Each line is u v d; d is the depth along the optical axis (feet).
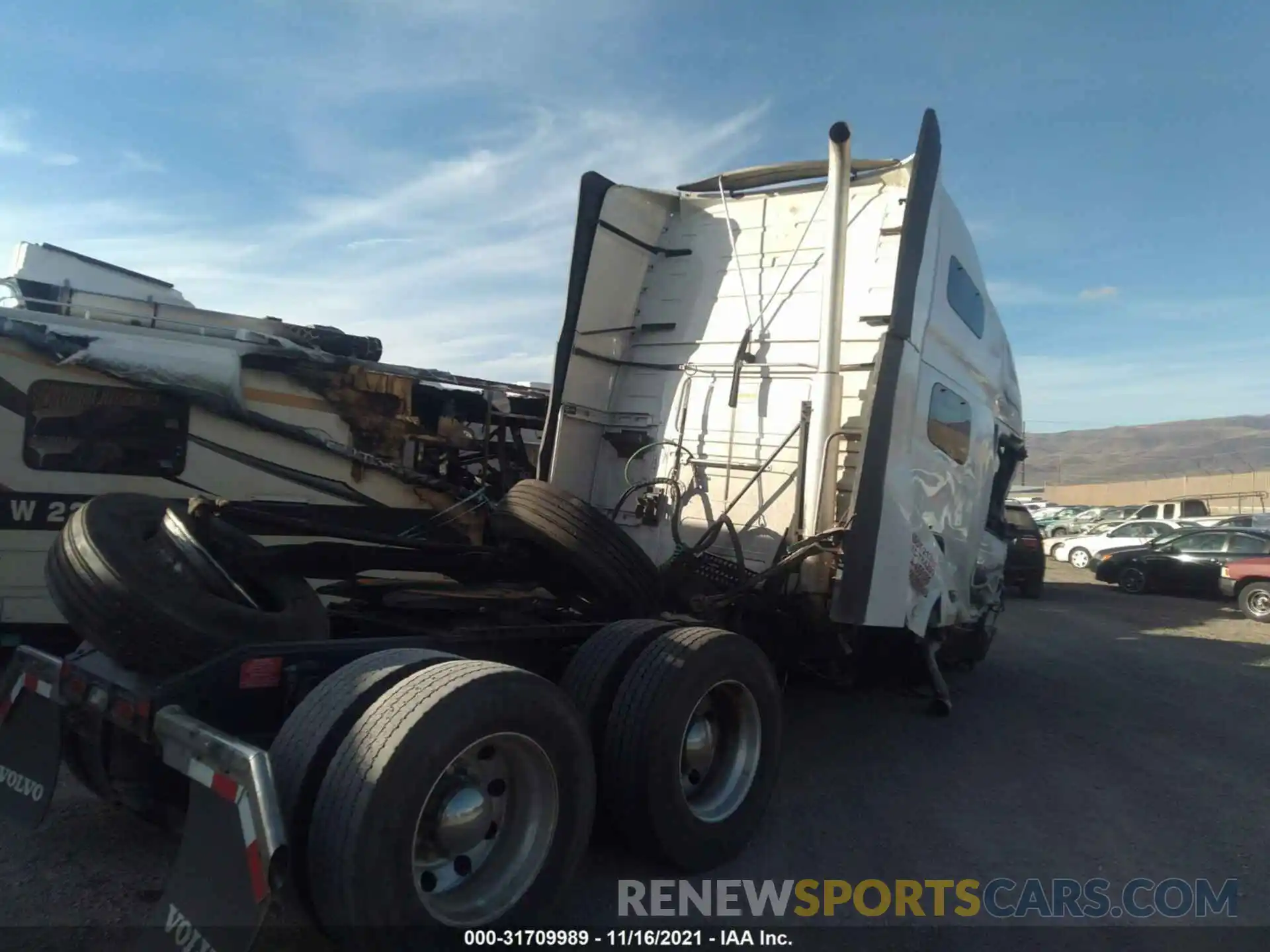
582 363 21.98
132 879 13.21
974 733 24.32
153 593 11.70
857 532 17.92
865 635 22.27
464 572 18.78
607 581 17.25
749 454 20.54
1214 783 20.67
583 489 22.21
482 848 11.33
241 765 9.40
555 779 11.68
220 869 9.37
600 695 14.26
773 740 15.96
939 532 22.63
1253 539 61.21
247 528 16.26
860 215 20.61
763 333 20.99
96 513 12.92
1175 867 15.80
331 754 10.27
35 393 23.48
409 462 29.45
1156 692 31.04
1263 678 34.19
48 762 12.73
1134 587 67.15
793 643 20.54
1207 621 52.54
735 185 22.58
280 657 11.92
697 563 19.40
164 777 12.28
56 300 26.61
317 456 27.40
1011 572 61.36
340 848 9.68
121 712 11.38
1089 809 18.66
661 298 22.77
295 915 11.70
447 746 10.28
